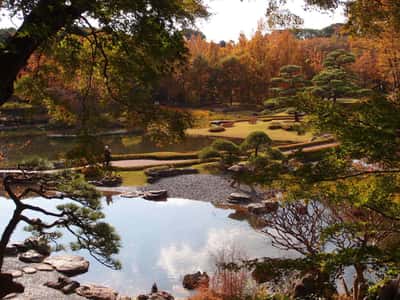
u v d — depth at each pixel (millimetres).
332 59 50375
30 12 5043
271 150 27844
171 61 5691
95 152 6355
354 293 9648
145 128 6566
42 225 11727
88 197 12750
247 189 27219
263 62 68812
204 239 19000
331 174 5707
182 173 31031
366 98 5809
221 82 68750
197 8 6047
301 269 5766
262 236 18953
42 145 43312
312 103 5973
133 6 4879
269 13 7773
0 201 25188
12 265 15906
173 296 13828
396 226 6742
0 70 5207
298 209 12297
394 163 5508
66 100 7328
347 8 7383
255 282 12328
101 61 6637
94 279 15305
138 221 21797
